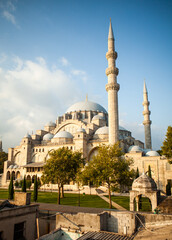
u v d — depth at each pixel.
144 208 34.50
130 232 20.05
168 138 46.91
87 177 38.25
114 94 68.25
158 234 17.62
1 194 61.69
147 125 92.06
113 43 73.56
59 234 20.80
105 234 18.50
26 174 90.75
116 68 70.25
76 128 98.06
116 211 21.50
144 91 96.44
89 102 114.56
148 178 28.39
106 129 86.56
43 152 94.19
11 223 19.89
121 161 38.69
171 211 24.03
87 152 82.12
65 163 48.94
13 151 104.62
